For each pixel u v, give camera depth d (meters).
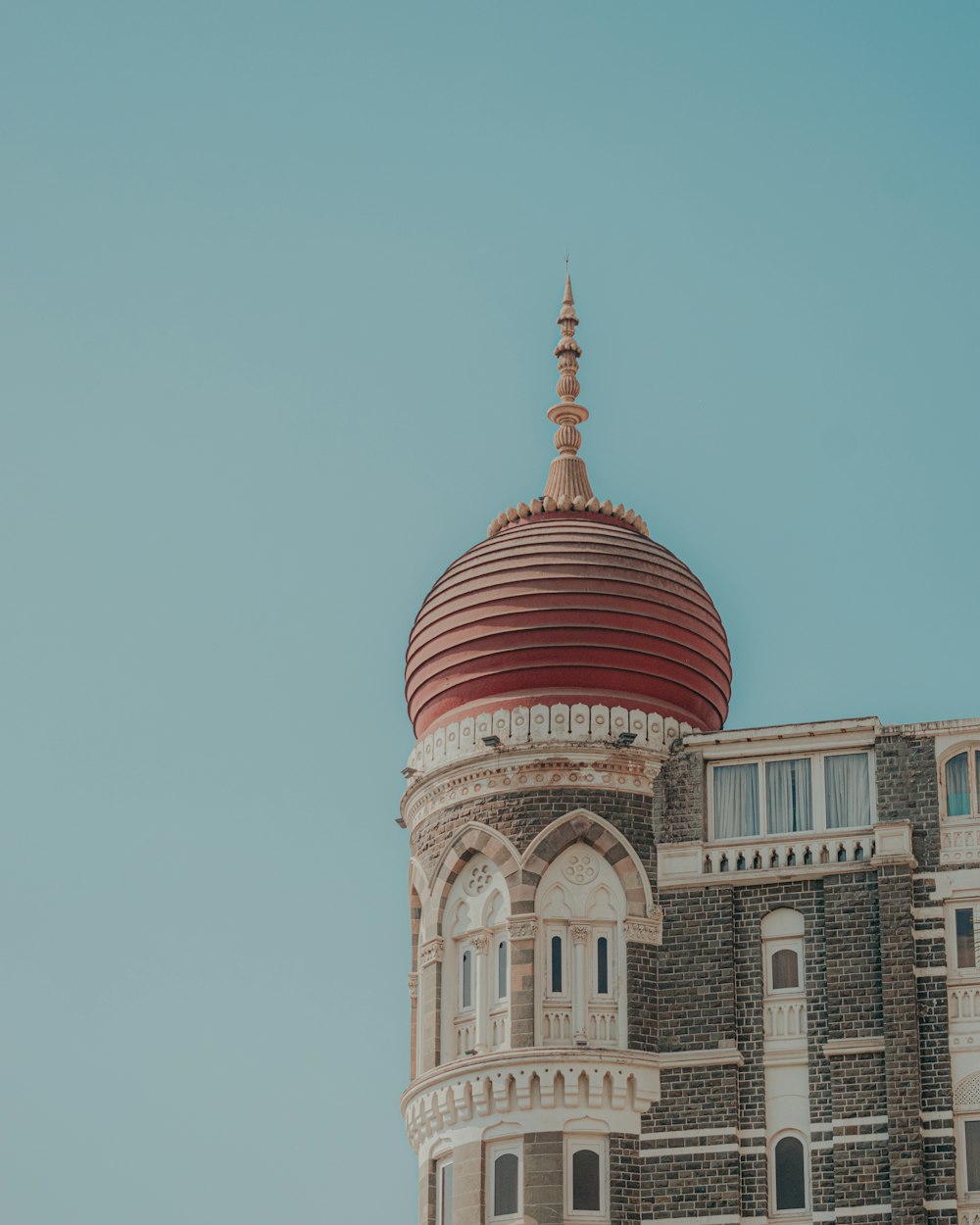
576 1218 66.19
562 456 78.19
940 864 67.31
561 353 80.00
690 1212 66.00
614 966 68.94
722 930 68.69
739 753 70.38
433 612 74.00
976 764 68.25
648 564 73.38
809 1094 66.38
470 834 70.75
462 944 70.69
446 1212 68.25
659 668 72.25
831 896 68.00
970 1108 64.81
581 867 69.88
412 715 75.00
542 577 72.56
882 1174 64.69
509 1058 67.62
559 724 71.00
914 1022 65.62
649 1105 67.38
